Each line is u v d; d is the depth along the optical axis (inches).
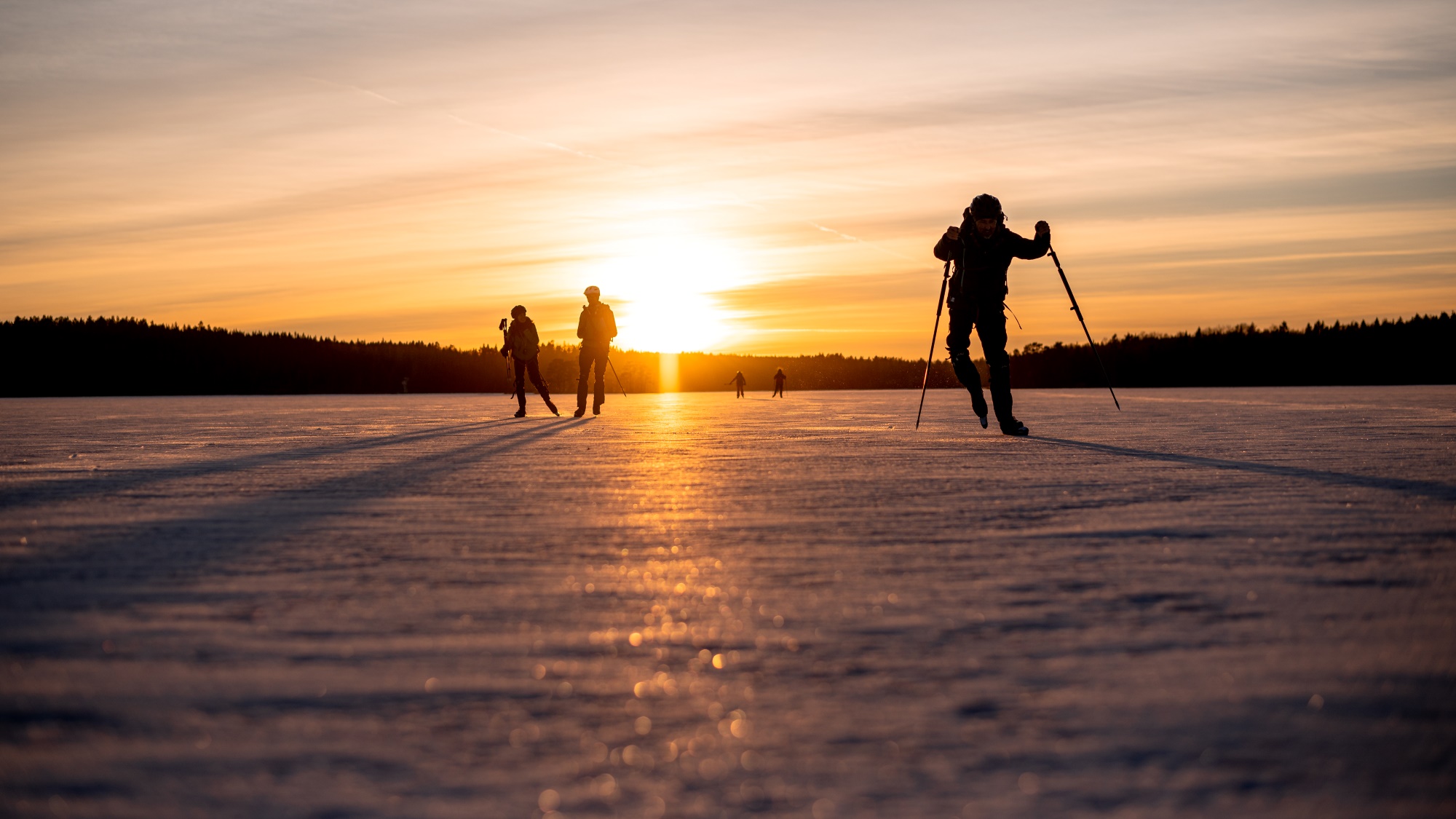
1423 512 172.2
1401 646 94.3
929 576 125.7
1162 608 108.7
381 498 201.6
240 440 382.3
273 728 75.7
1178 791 64.6
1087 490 203.9
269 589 120.4
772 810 62.7
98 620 105.5
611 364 611.2
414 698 82.1
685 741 73.3
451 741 73.3
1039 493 200.2
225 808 63.0
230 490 215.5
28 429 474.6
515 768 68.8
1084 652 92.9
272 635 100.3
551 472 250.5
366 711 79.1
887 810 62.4
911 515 173.5
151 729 75.5
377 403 974.4
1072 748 71.3
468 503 193.8
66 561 137.2
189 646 96.3
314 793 65.0
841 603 112.5
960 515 172.9
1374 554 136.7
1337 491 199.6
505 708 79.9
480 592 119.0
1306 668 87.9
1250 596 113.4
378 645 96.8
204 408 794.2
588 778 67.2
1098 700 80.3
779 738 73.7
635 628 103.0
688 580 124.6
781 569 130.6
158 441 376.2
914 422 494.3
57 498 202.4
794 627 102.7
